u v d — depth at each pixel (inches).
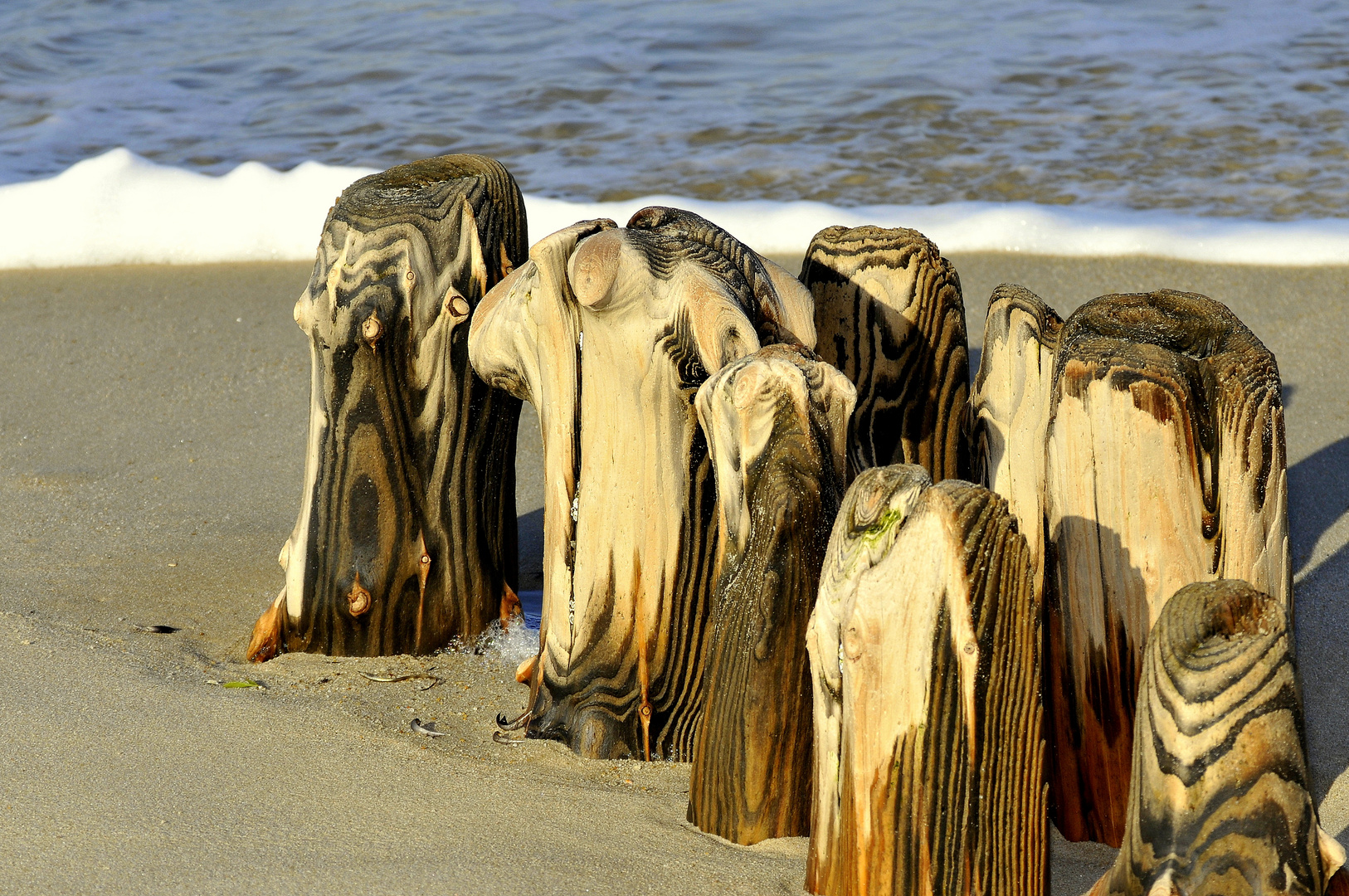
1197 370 406.0
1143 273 1050.1
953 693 349.4
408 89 1482.5
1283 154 1277.1
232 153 1330.0
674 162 1296.8
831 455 415.2
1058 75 1501.0
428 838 416.2
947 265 518.0
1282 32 1615.4
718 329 440.5
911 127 1373.0
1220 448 399.5
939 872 355.6
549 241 468.1
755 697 409.4
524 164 1299.2
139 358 943.0
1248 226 1115.3
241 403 882.8
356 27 1664.6
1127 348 407.2
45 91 1465.3
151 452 816.3
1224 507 399.9
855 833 363.9
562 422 478.0
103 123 1392.7
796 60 1560.0
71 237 1124.5
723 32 1638.8
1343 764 483.2
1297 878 319.0
